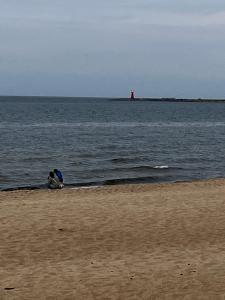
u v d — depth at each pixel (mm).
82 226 12789
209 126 69062
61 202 15969
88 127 62219
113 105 176250
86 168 27672
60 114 96875
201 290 8484
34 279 9055
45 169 27094
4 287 8648
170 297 8180
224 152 37000
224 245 11227
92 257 10367
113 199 16562
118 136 49625
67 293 8391
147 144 42031
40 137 46688
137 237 11891
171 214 14195
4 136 46812
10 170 26547
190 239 11734
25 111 107312
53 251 10766
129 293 8375
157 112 117750
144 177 24781
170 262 10000
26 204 15586
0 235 11867
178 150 37906
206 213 14352
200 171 27672
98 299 8133
